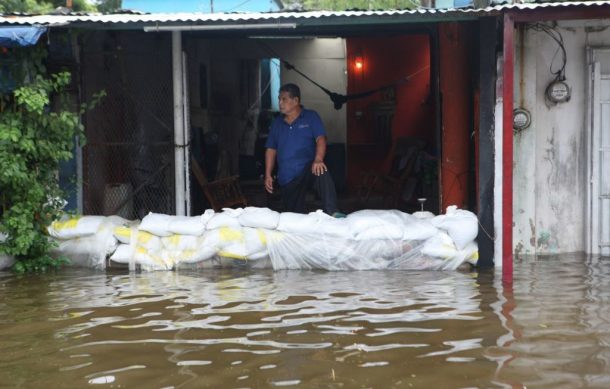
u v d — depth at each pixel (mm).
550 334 4953
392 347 4691
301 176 8883
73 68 8898
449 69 9297
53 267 7984
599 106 8656
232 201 10820
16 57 7688
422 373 4176
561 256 8570
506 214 7000
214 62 15586
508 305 5852
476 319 5391
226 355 4566
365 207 12836
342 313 5629
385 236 7645
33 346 4836
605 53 8664
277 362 4414
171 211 9703
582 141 8805
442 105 9422
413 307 5809
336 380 4074
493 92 7695
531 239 8750
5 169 7402
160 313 5723
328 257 7652
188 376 4180
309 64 16875
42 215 7949
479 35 8266
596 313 5543
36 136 7742
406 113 16312
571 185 8828
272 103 19797
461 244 7645
